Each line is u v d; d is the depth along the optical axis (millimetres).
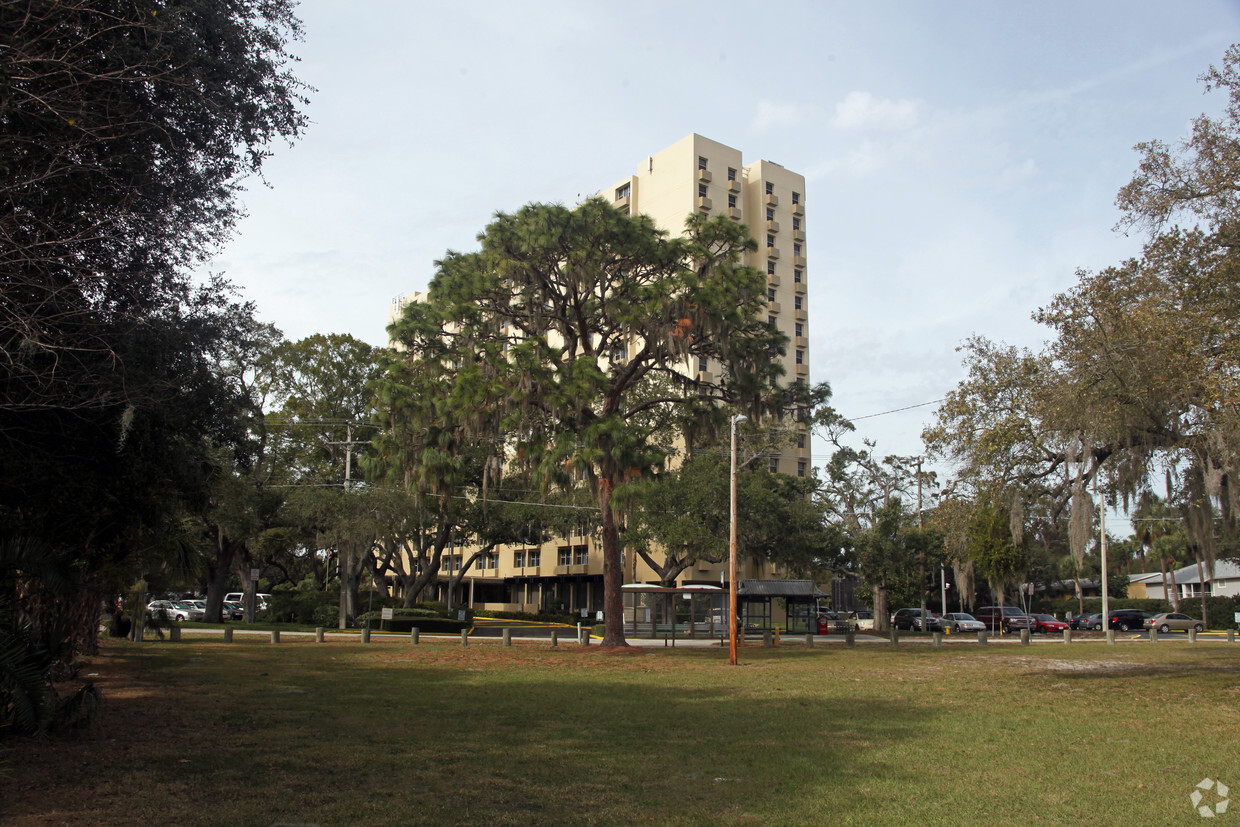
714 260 28719
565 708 14703
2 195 10148
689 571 62688
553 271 28422
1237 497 17188
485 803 8008
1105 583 52625
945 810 7961
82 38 10234
